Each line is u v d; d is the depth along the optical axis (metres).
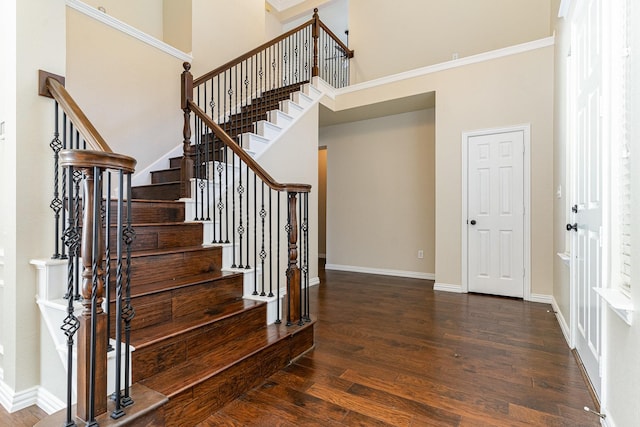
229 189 3.14
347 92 4.71
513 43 4.39
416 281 4.59
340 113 4.90
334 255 5.59
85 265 1.25
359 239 5.35
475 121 3.86
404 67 5.13
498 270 3.77
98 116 3.20
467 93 3.90
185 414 1.49
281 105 3.99
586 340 1.98
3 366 1.74
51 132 1.75
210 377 1.61
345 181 5.46
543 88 3.51
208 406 1.60
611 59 1.46
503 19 4.45
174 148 3.90
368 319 2.98
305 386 1.86
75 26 3.02
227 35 4.65
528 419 1.55
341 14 6.72
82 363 1.25
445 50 4.82
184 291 2.01
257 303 2.27
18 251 1.64
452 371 2.02
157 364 1.62
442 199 4.06
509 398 1.73
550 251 3.48
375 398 1.74
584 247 2.04
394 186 5.05
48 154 1.74
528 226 3.60
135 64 3.51
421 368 2.06
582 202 2.11
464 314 3.11
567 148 2.55
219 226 2.96
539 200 3.54
